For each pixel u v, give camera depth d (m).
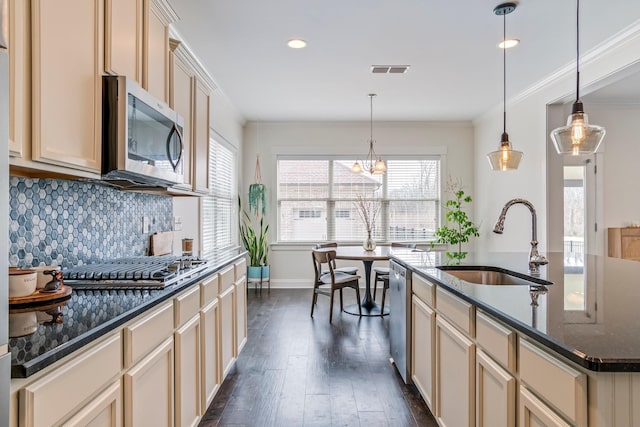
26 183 1.60
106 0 1.59
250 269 5.59
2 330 0.76
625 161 4.93
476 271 2.37
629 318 1.17
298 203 6.12
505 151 2.83
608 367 0.84
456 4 2.63
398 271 2.76
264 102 4.98
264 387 2.59
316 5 2.64
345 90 4.49
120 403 1.24
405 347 2.57
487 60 3.61
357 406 2.34
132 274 1.74
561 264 2.43
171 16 2.26
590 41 3.21
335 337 3.60
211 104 4.26
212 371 2.25
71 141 1.37
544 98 4.20
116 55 1.66
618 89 4.41
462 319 1.66
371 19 2.83
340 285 4.21
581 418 0.91
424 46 3.30
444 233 5.55
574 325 1.09
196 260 2.47
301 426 2.13
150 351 1.46
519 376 1.21
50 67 1.26
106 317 1.20
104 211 2.24
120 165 1.58
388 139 6.12
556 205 4.16
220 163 4.86
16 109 1.12
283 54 3.46
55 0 1.28
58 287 1.45
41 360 0.86
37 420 0.87
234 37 3.12
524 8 2.67
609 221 4.90
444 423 1.90
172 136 2.16
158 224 3.01
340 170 6.15
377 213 6.14
